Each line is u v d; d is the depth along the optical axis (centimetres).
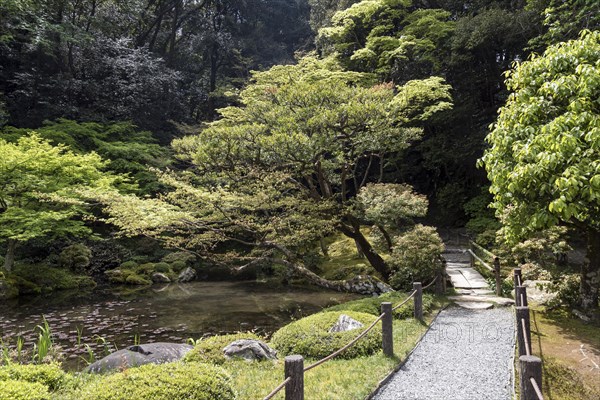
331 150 1285
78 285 1548
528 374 314
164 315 1111
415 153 2289
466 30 1667
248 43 3194
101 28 2375
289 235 1173
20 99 1975
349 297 1268
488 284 1204
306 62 1689
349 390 470
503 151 741
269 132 1270
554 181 629
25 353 727
